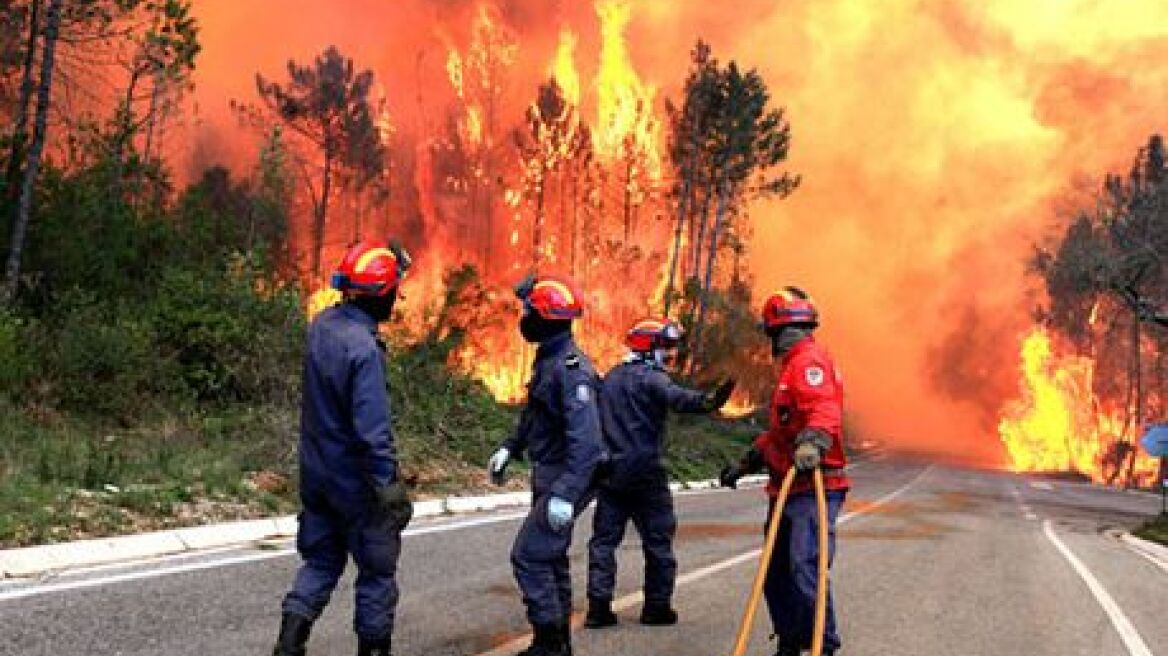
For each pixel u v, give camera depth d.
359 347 4.55
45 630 5.46
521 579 5.36
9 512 8.20
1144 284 49.47
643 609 6.88
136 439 12.47
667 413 6.76
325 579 4.75
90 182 18.12
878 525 15.61
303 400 4.70
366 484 4.62
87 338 14.13
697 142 41.94
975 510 21.27
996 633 7.33
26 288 16.03
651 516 6.80
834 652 5.79
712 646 6.24
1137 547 15.95
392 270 4.71
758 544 11.50
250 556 8.21
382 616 4.66
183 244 18.45
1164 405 65.94
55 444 11.10
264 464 12.22
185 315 15.02
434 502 12.63
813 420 5.30
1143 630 7.88
